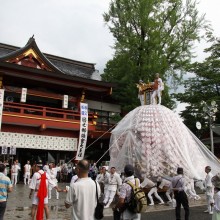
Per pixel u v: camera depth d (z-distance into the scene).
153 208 14.75
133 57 31.05
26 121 26.59
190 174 16.67
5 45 34.66
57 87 31.08
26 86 30.19
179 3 31.41
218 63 39.44
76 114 29.61
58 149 28.72
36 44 30.20
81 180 5.62
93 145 34.88
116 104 37.28
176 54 31.42
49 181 11.16
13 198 17.06
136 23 30.86
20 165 27.55
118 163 17.86
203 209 14.66
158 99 20.61
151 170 16.47
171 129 17.47
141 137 17.30
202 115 38.66
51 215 12.66
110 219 11.92
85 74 38.44
